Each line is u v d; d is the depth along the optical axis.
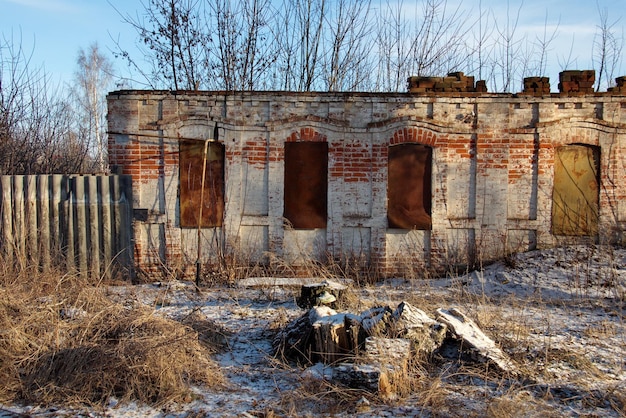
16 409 4.97
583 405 5.05
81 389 5.21
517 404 4.85
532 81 11.26
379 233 11.27
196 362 5.71
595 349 6.55
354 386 5.16
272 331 7.14
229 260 11.11
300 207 11.30
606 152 11.21
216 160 11.25
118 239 10.75
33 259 9.55
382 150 11.22
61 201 10.53
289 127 11.17
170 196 11.11
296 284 9.99
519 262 10.90
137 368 5.33
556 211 11.35
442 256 11.30
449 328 6.21
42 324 6.07
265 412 4.84
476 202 11.26
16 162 13.74
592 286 9.68
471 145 11.29
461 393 5.27
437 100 11.22
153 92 11.02
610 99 11.18
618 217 11.29
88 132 22.95
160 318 6.48
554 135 11.22
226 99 11.13
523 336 6.84
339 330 5.97
